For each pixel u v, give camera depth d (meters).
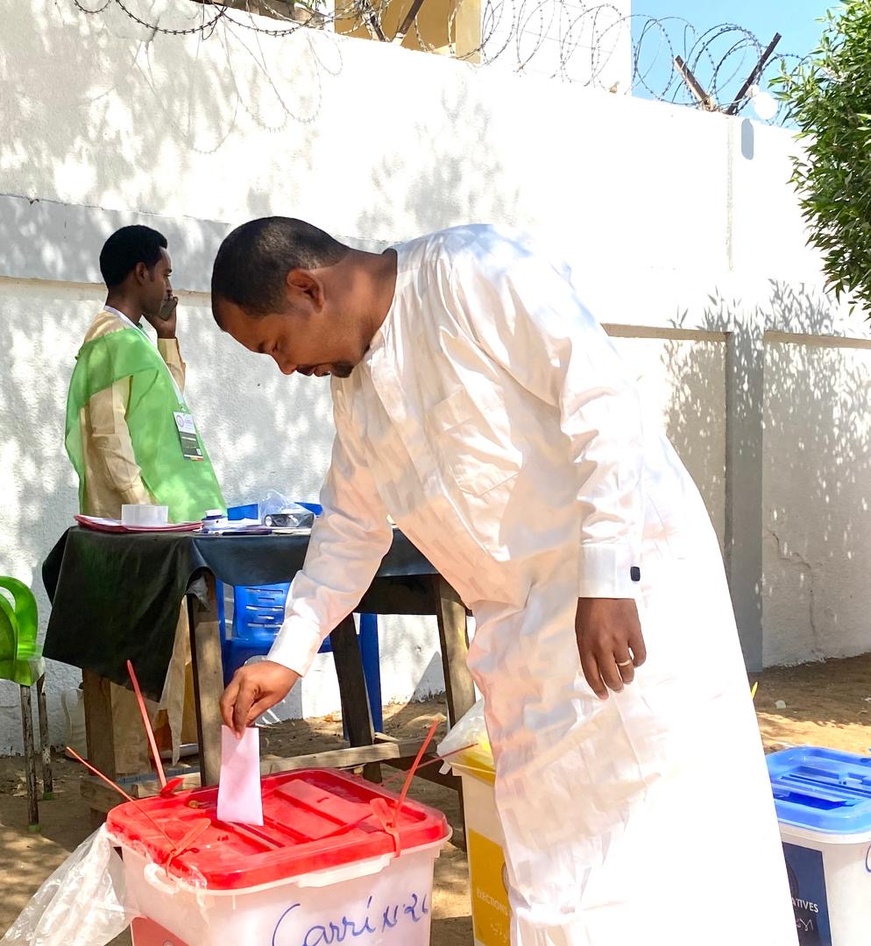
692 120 7.40
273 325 2.05
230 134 5.71
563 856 2.16
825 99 6.25
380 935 2.29
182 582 3.29
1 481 5.16
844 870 2.54
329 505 2.48
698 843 2.11
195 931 2.15
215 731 3.40
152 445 4.37
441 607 3.91
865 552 8.27
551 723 2.14
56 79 5.23
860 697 6.85
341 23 9.78
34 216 5.12
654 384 7.13
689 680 2.11
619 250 7.11
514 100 6.68
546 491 2.09
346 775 2.70
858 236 6.31
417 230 6.36
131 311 4.54
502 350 2.03
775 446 7.71
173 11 5.54
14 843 4.06
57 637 4.05
